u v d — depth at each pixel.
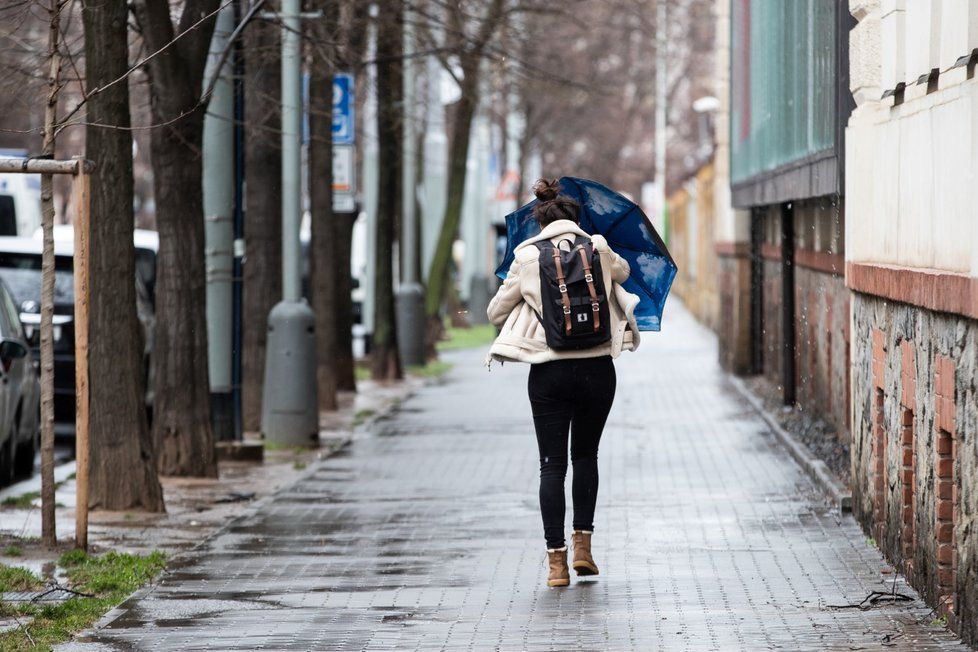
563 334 16.98
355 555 19.86
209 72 31.06
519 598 16.80
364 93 51.94
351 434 36.69
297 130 34.12
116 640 14.97
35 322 35.75
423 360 60.31
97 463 23.98
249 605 16.66
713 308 84.94
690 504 23.92
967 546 14.05
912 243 17.36
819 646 14.15
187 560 19.59
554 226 17.44
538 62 66.44
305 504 24.67
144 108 35.12
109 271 23.70
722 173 57.91
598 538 20.78
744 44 40.91
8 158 19.92
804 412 37.56
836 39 24.30
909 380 17.20
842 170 24.06
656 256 18.47
